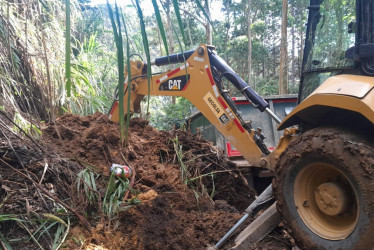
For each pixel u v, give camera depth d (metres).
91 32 8.08
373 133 2.45
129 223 3.20
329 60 3.09
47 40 5.60
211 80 4.10
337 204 2.45
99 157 4.04
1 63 4.44
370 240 2.18
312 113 2.71
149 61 1.38
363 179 2.21
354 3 2.84
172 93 4.51
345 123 2.60
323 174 2.61
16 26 4.63
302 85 3.43
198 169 4.42
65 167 3.51
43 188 3.02
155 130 5.13
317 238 2.51
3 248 2.49
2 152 3.23
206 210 3.76
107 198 3.41
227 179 4.56
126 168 3.90
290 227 2.69
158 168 4.22
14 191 2.91
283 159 2.73
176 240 3.04
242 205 4.45
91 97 6.59
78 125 4.66
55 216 2.79
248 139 3.79
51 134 4.26
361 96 2.30
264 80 28.20
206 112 4.16
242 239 2.91
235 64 27.83
